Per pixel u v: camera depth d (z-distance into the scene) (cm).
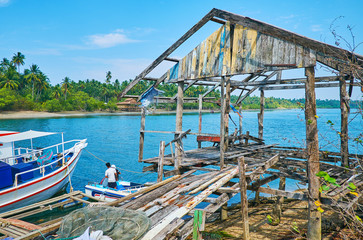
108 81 15025
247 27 689
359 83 406
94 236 391
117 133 4722
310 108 557
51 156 1438
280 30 608
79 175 1930
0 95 9238
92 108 12406
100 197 1302
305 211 962
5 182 1166
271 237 737
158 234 427
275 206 859
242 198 590
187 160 888
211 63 779
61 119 8219
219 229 852
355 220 460
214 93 5284
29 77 11094
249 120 8781
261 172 669
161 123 6894
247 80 1129
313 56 558
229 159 895
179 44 808
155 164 905
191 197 587
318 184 553
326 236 650
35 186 1284
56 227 491
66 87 12362
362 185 589
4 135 1358
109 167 1349
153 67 873
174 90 13775
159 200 573
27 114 9456
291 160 864
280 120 8662
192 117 10462
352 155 792
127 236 406
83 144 1777
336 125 5766
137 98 959
